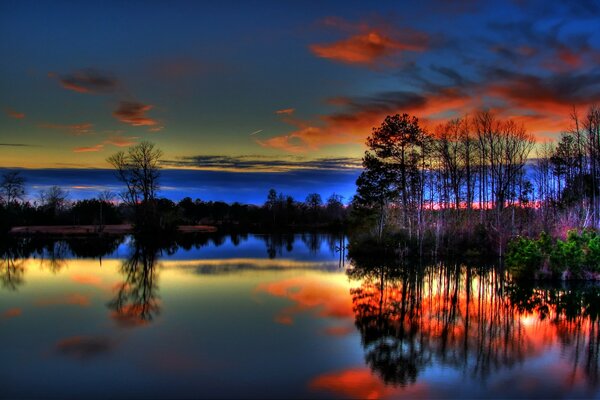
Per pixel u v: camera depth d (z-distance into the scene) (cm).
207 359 1336
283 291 2423
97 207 8969
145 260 3938
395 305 2080
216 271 3231
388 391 1117
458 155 5675
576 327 1700
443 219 4619
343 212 10869
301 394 1098
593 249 2739
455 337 1571
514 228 4312
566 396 1096
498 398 1083
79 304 2092
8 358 1347
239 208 12675
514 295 2328
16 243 5731
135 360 1326
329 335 1587
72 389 1129
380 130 4844
